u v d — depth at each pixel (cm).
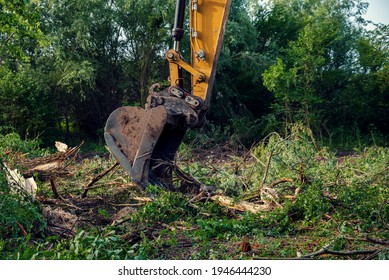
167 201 840
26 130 2462
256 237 707
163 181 983
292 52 2648
